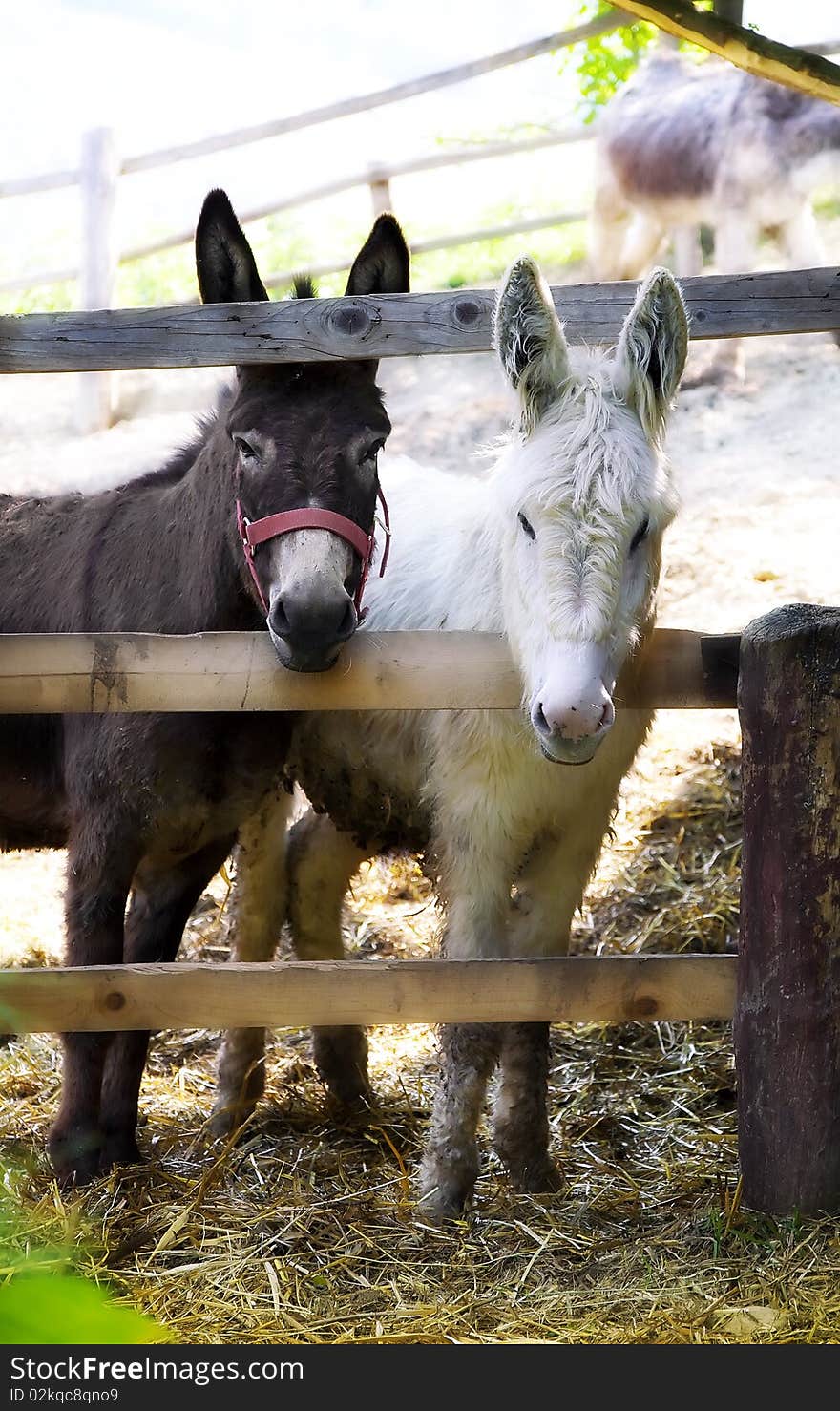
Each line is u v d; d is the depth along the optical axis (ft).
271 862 12.17
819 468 21.84
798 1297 7.84
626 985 8.73
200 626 9.64
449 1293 8.21
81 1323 2.91
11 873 16.29
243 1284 8.26
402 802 10.98
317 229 37.78
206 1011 8.52
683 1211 9.39
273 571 8.46
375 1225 9.27
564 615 7.73
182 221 40.98
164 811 9.77
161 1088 12.22
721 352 24.80
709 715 17.22
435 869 10.23
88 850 9.82
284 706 8.54
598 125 28.32
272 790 10.77
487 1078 9.64
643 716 9.82
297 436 8.54
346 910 15.12
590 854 10.12
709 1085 11.96
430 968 8.59
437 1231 9.15
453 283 31.58
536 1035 10.00
